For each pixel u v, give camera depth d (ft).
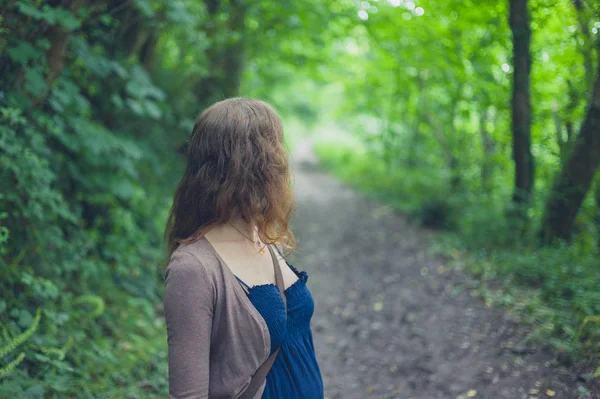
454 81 25.40
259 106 4.54
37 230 11.84
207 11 20.62
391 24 22.75
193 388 3.93
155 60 20.94
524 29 16.44
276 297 4.37
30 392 8.59
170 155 21.17
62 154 14.12
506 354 11.89
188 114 22.57
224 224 4.42
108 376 10.79
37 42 11.80
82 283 13.34
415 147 37.22
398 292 17.43
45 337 10.50
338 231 27.76
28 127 11.73
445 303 15.64
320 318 16.33
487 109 22.39
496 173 24.44
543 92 18.97
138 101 15.71
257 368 4.26
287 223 4.62
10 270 10.59
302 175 57.57
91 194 15.23
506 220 19.20
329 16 21.79
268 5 21.01
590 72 14.90
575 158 15.78
